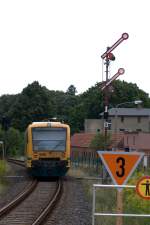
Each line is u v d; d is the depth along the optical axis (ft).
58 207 85.30
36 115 518.37
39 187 122.93
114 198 95.50
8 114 527.40
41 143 150.92
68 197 101.81
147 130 486.38
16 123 515.50
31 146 150.82
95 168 200.75
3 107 633.20
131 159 46.42
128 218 68.49
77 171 183.73
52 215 75.36
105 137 148.25
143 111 490.90
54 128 152.35
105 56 141.18
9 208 78.95
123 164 46.39
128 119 489.26
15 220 69.05
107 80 142.10
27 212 77.56
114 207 83.10
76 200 96.63
